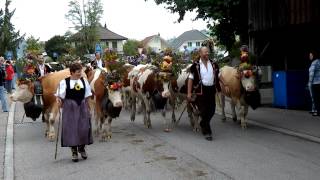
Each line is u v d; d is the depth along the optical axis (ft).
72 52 66.03
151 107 41.81
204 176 25.84
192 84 36.27
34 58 39.99
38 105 38.58
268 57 60.80
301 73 51.21
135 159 30.50
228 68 42.65
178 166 28.22
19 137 39.93
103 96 36.76
